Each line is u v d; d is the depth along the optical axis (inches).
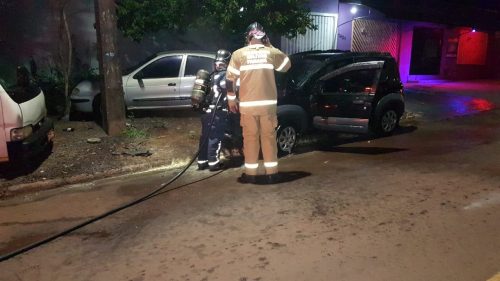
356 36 576.1
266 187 218.1
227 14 367.6
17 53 412.2
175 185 228.1
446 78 732.0
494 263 137.7
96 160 263.7
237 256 147.9
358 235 160.1
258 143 219.0
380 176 231.6
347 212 182.1
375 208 185.6
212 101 241.0
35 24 414.3
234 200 201.0
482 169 241.8
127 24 394.9
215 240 160.6
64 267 146.1
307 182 224.4
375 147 304.7
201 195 210.2
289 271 136.9
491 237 155.9
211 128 244.7
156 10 384.8
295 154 290.0
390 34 613.6
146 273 139.5
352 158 274.1
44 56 421.1
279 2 386.6
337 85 301.6
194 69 370.6
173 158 274.2
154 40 456.4
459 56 740.7
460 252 145.3
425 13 639.1
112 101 308.7
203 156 254.8
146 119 368.5
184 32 418.6
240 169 255.1
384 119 333.4
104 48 299.6
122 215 188.9
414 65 698.2
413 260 140.6
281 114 270.7
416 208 184.4
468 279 128.8
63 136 313.9
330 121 294.5
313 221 174.1
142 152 276.5
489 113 439.5
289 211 185.3
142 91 358.9
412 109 450.3
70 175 240.2
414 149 295.0
